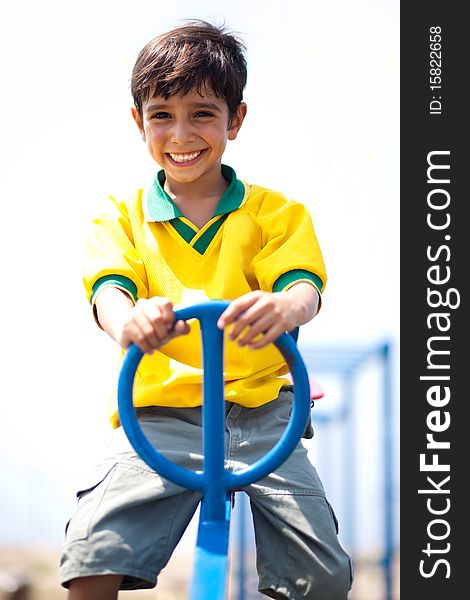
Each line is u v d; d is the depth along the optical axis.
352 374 5.21
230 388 1.83
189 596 1.44
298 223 1.91
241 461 1.79
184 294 1.86
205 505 1.56
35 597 6.72
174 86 1.84
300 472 1.83
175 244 1.90
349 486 5.48
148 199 1.95
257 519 1.83
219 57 1.90
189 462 1.76
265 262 1.85
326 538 1.78
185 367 1.81
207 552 1.50
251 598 5.04
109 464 1.76
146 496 1.71
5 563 7.55
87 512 1.71
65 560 1.67
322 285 1.83
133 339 1.49
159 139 1.87
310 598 1.77
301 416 1.54
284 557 1.79
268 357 1.86
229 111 1.93
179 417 1.82
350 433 5.38
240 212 1.93
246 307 1.49
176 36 1.92
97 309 1.77
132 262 1.87
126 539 1.68
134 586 1.74
